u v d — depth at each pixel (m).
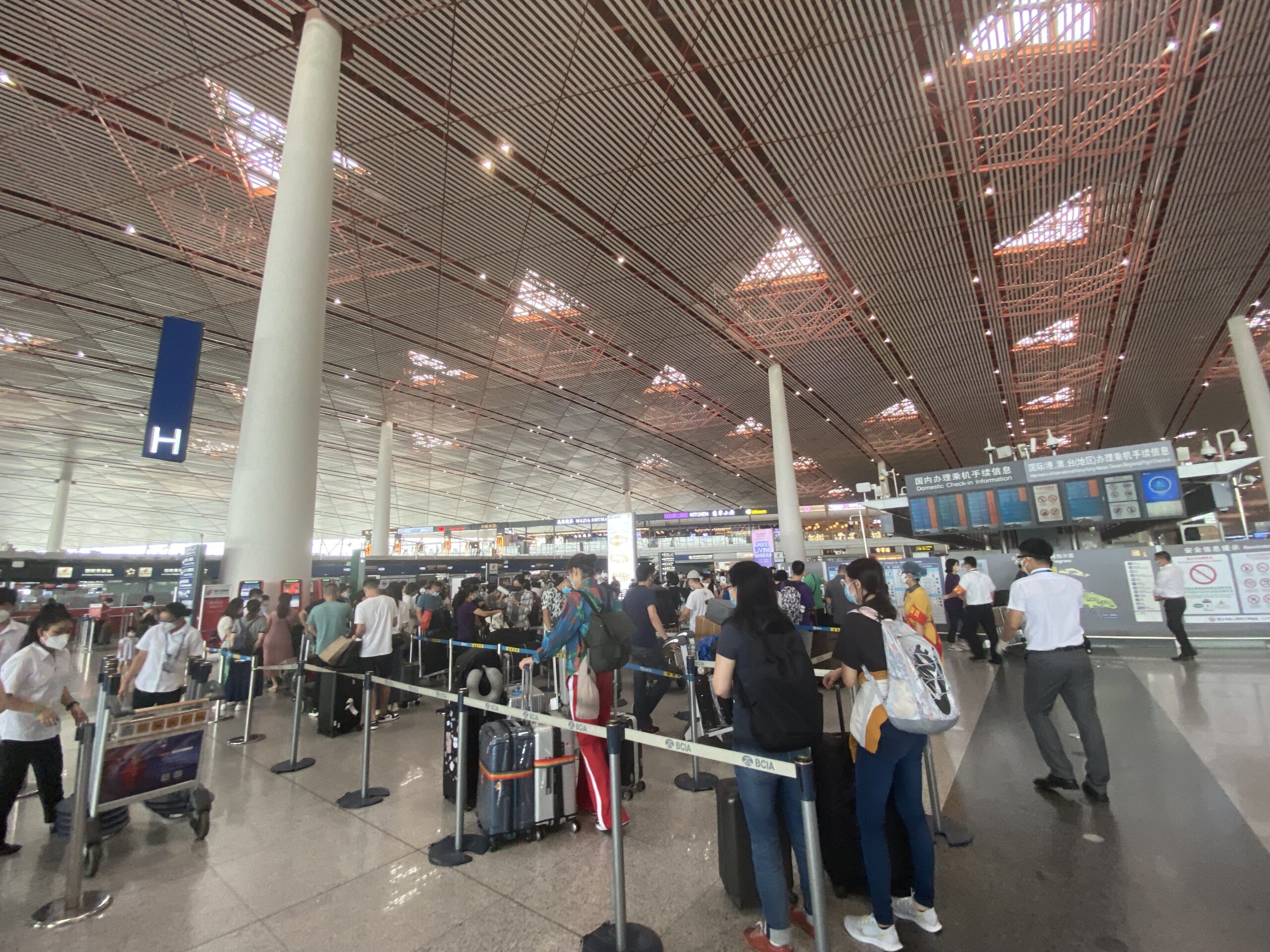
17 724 3.38
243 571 7.33
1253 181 12.50
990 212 13.67
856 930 2.35
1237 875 2.65
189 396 8.63
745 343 20.89
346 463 38.78
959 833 3.17
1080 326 19.97
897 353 22.02
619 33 9.15
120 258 14.66
